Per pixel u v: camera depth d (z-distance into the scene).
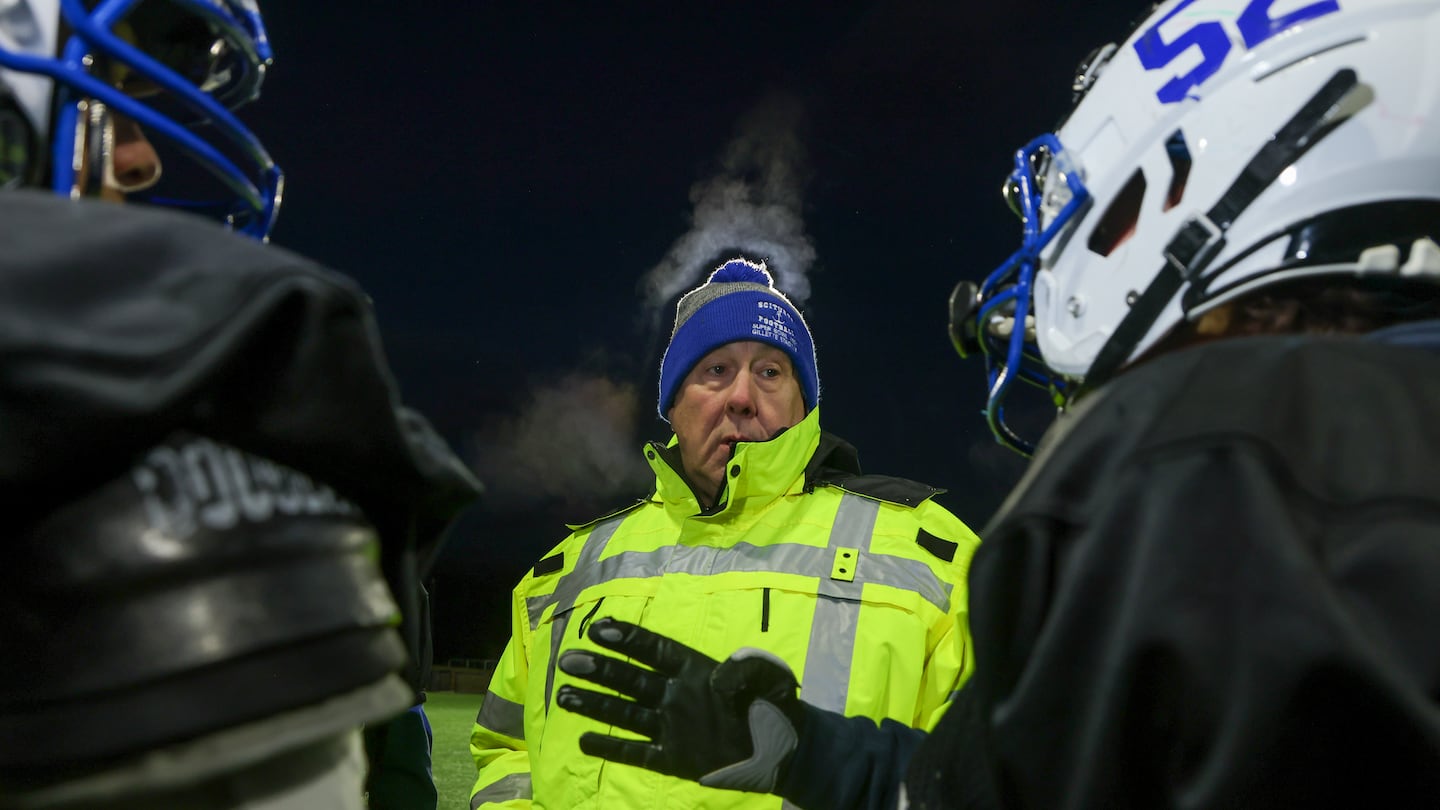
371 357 0.56
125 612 0.46
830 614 1.67
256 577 0.50
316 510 0.55
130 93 0.76
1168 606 0.50
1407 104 0.68
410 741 1.71
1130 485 0.55
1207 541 0.51
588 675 1.12
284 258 0.55
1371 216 0.67
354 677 0.53
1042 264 0.88
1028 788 0.55
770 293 2.05
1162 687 0.50
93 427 0.46
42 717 0.44
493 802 1.86
